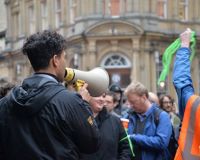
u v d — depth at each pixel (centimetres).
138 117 799
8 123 427
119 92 1234
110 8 3831
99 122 667
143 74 3791
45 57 435
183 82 507
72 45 3925
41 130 414
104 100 667
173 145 786
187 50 528
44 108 416
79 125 418
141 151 767
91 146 428
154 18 3866
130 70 3794
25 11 4828
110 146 661
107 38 3762
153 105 796
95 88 513
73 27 4016
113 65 3816
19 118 423
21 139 420
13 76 4981
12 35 5028
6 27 5244
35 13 4656
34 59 437
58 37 441
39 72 438
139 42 3778
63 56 445
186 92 498
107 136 662
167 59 610
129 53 3791
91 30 3772
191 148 467
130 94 788
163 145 760
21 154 420
